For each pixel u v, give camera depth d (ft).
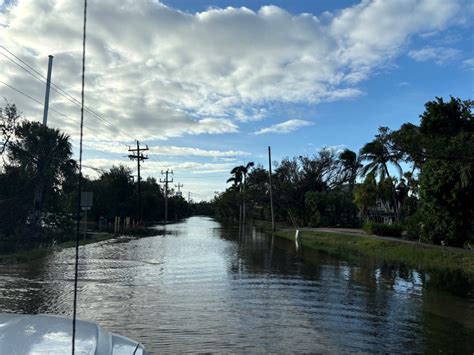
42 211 87.97
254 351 19.85
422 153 47.85
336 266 53.47
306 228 141.49
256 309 28.76
